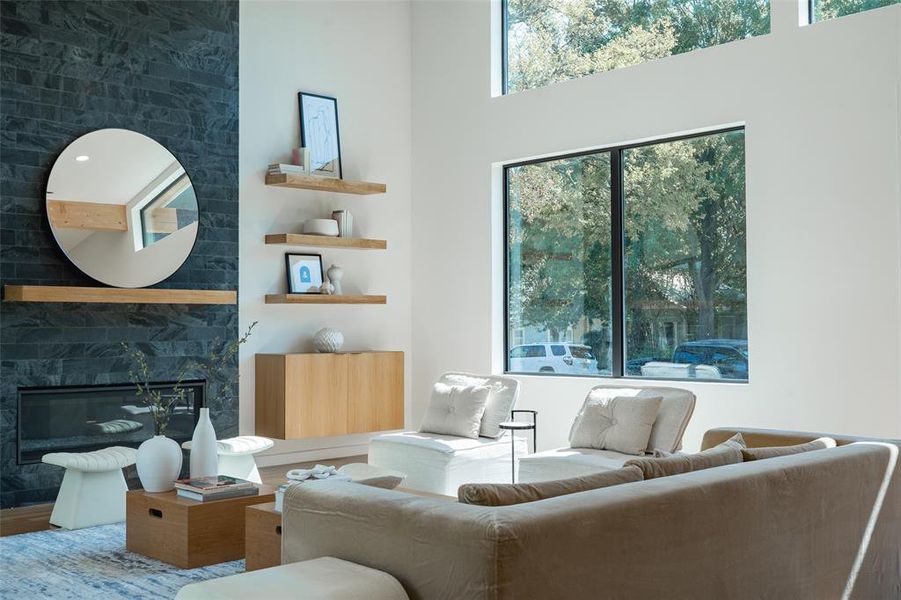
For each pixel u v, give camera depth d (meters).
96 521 5.52
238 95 7.29
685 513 2.89
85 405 6.45
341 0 8.28
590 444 5.73
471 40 8.30
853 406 5.98
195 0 7.05
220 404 7.18
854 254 5.98
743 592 3.13
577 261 7.67
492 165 8.16
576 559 2.57
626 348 7.34
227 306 7.24
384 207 8.56
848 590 3.68
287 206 7.88
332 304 8.16
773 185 6.38
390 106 8.63
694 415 6.78
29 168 6.18
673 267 7.06
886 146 5.84
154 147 6.77
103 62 6.53
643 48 7.27
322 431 7.62
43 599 4.01
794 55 6.28
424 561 2.62
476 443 6.21
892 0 5.98
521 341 8.08
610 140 7.32
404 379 8.38
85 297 6.23
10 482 6.06
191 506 4.50
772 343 6.37
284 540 3.13
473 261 8.26
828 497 3.55
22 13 6.16
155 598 4.02
